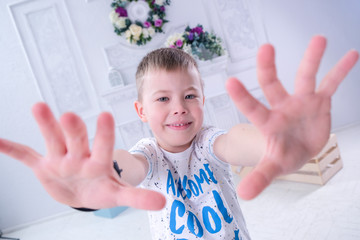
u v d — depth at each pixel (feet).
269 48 1.23
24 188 10.36
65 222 9.78
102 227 8.62
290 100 1.30
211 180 2.51
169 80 2.32
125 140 10.11
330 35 10.78
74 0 9.86
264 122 1.29
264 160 1.32
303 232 5.81
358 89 10.93
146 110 2.48
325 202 6.59
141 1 9.91
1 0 9.55
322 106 1.31
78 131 1.26
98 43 10.11
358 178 7.16
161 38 10.34
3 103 9.98
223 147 2.23
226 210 2.48
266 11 10.59
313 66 1.26
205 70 9.93
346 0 10.60
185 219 2.43
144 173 2.27
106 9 10.02
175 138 2.35
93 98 10.32
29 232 9.78
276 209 6.89
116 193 1.32
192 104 2.38
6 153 1.31
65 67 10.11
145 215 8.70
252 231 6.30
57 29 9.91
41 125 1.27
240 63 10.77
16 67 9.89
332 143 7.70
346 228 5.54
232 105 10.35
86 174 1.32
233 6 10.50
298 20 10.69
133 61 10.34
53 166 1.32
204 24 10.40
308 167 7.47
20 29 9.72
